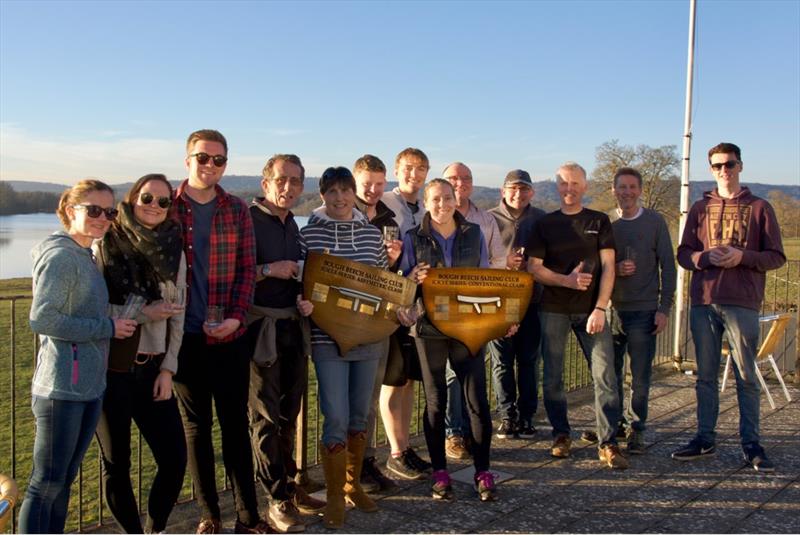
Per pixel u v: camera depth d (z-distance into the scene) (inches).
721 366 356.8
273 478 166.4
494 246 226.1
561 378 221.3
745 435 218.2
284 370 177.6
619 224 225.0
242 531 160.4
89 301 131.7
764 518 175.3
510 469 211.2
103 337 133.4
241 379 159.0
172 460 149.4
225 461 160.7
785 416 273.6
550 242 217.2
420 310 188.2
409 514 177.8
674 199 1408.7
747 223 215.3
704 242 223.6
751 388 217.3
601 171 1445.6
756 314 217.3
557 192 217.6
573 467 213.0
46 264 128.2
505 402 242.4
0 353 408.5
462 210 223.3
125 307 140.3
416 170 220.1
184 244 153.8
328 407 173.3
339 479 170.9
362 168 200.1
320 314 171.8
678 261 229.8
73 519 187.0
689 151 343.0
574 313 216.4
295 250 175.6
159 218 143.9
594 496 189.8
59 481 131.8
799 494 191.9
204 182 155.0
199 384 159.3
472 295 188.1
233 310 156.0
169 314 142.9
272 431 167.0
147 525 153.8
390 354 198.5
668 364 356.2
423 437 244.5
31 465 230.5
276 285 170.1
